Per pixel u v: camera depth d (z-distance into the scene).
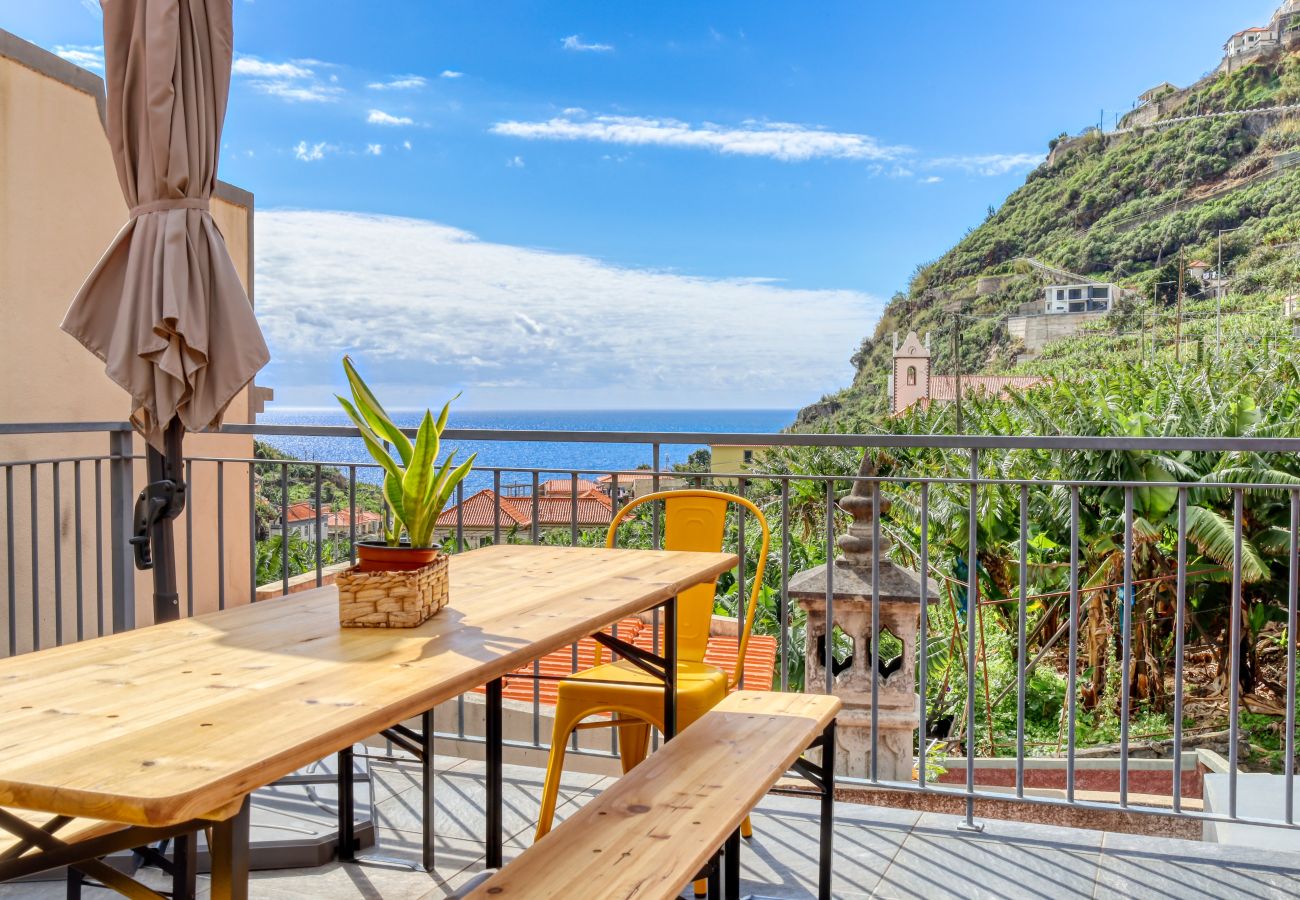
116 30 2.60
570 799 3.21
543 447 85.38
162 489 2.71
